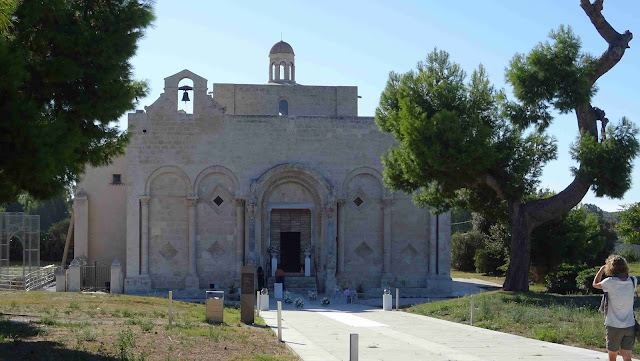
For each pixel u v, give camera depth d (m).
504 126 36.16
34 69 20.64
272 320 29.86
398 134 37.09
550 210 34.28
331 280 48.12
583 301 30.17
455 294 50.06
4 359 15.30
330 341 21.09
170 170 49.03
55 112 21.72
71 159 19.47
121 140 25.28
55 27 21.38
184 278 48.84
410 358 17.30
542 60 32.62
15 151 16.69
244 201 49.25
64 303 31.16
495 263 70.06
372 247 50.34
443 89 35.16
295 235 51.06
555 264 49.88
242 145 49.59
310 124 50.22
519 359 17.08
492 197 39.72
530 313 26.52
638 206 68.56
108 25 22.41
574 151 32.59
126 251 49.47
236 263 49.09
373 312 35.84
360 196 50.44
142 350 17.73
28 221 52.34
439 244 50.28
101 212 53.28
